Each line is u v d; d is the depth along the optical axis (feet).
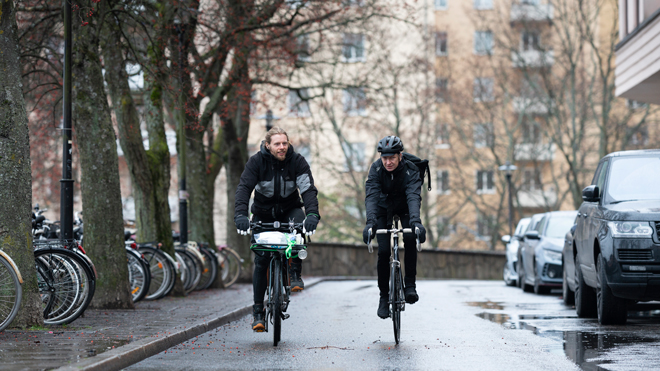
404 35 157.17
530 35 186.39
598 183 51.06
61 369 26.00
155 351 33.91
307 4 90.63
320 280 118.32
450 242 223.92
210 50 83.10
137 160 68.08
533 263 80.33
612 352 32.83
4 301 38.58
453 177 207.00
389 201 37.70
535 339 37.99
